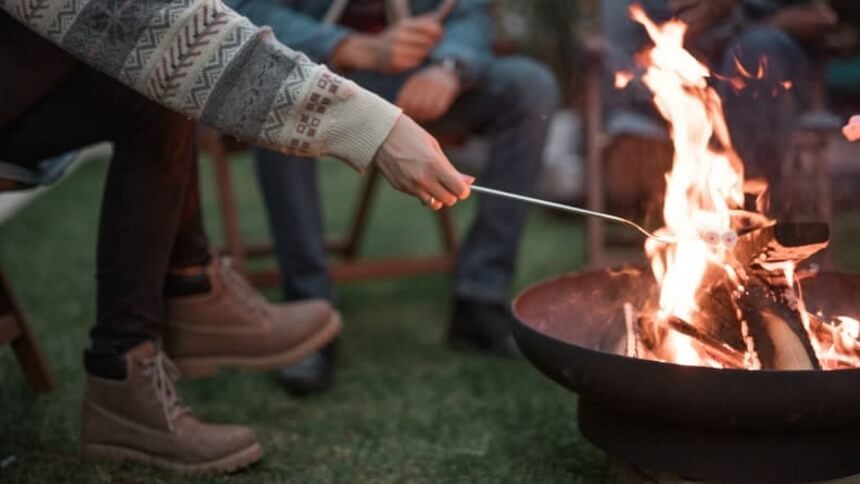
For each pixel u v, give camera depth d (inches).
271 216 80.3
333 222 131.6
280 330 67.9
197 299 65.2
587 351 47.4
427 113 79.4
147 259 57.3
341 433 67.4
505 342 83.7
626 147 95.4
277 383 76.6
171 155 56.1
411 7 86.0
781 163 79.6
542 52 129.8
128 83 47.5
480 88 83.7
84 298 97.4
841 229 108.0
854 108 119.7
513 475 60.0
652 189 95.5
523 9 128.6
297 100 46.5
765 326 50.8
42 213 133.0
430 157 46.6
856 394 44.6
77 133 56.0
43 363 72.1
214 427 60.4
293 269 80.7
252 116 46.8
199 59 46.7
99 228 57.3
